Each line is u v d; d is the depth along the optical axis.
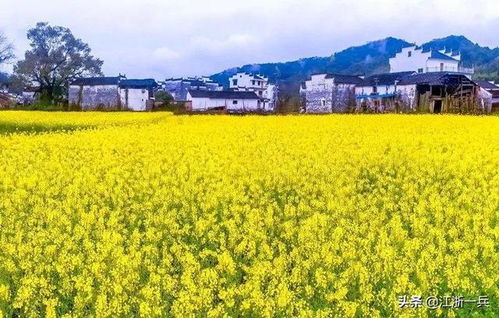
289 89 125.31
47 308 7.45
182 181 15.69
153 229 10.70
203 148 22.88
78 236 10.52
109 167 18.97
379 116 41.88
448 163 18.38
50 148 23.73
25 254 9.52
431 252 9.47
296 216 12.63
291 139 26.05
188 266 8.89
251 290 7.99
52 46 93.12
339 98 82.44
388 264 8.77
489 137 25.83
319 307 8.01
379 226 11.33
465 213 11.94
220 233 11.35
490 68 153.38
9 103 89.00
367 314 7.61
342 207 12.55
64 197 14.72
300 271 8.80
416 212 12.54
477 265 8.80
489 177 17.14
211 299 7.75
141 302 7.83
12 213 12.52
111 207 13.95
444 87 63.25
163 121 40.25
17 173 17.11
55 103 88.62
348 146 23.36
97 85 91.25
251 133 29.23
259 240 10.55
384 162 19.25
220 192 14.12
